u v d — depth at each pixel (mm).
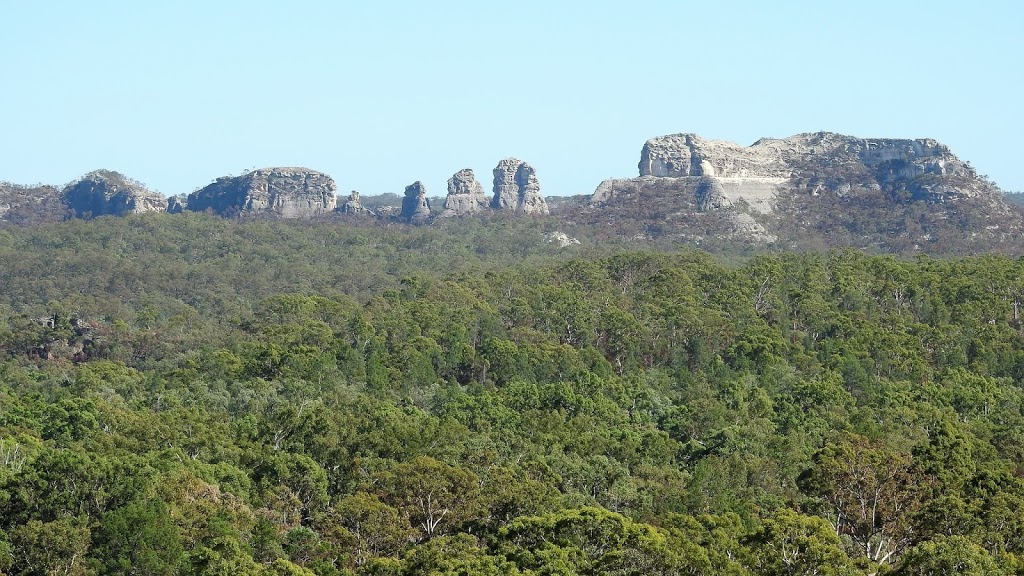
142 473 194375
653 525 182375
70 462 190500
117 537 179750
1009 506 183875
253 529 188500
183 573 178250
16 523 187000
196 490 194750
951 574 157750
